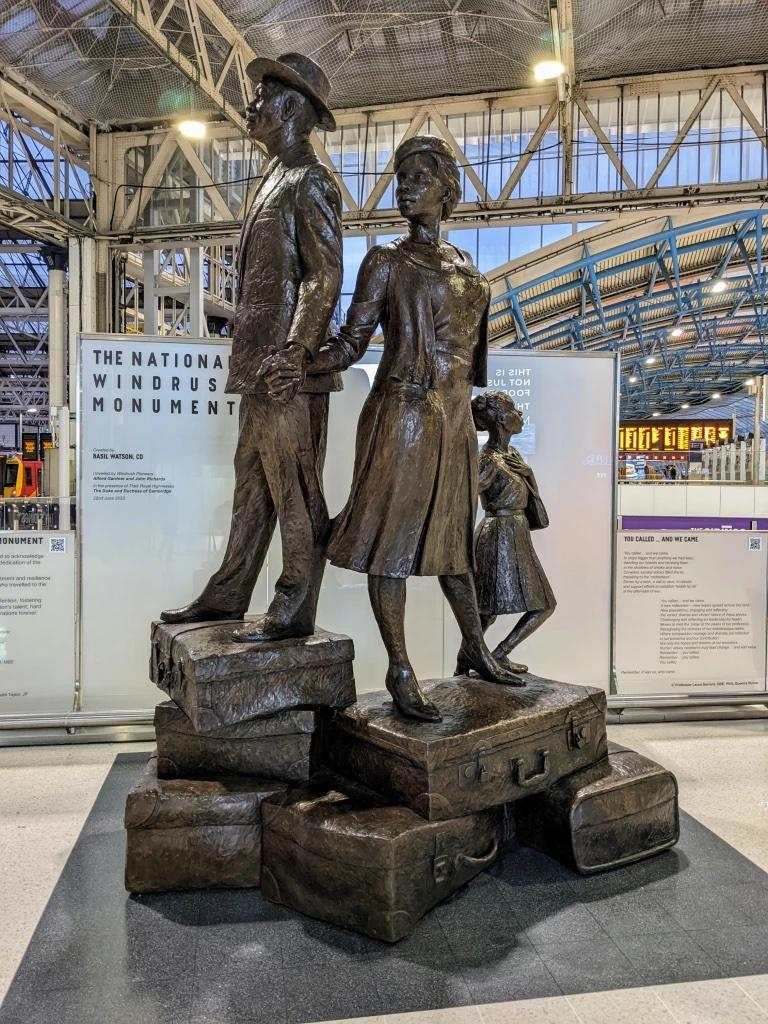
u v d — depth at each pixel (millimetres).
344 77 6734
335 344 1926
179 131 6879
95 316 7383
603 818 2047
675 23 6172
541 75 5852
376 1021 1448
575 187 7883
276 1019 1454
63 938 1729
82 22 5625
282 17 5789
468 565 2096
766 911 1866
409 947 1686
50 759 2998
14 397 20328
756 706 3680
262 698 1938
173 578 3268
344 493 3385
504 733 1923
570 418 3496
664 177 8211
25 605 3176
